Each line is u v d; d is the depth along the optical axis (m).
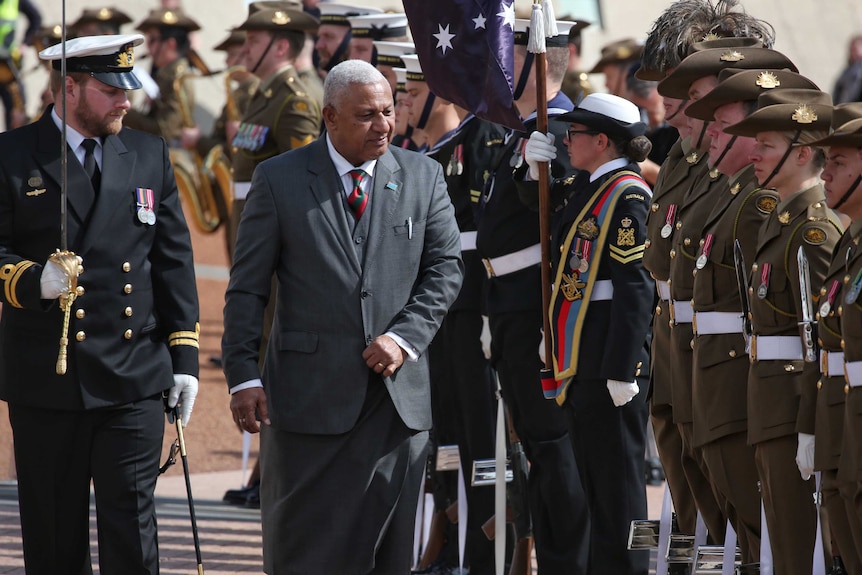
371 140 11.81
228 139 26.61
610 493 12.98
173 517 18.08
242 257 11.94
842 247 10.43
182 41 28.03
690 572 12.97
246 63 20.78
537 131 13.37
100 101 12.04
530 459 14.14
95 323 11.97
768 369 11.12
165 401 12.59
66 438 12.09
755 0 52.09
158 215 12.50
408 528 12.05
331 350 11.75
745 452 11.81
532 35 13.15
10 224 11.94
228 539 16.94
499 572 14.34
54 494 12.16
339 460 11.79
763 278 11.10
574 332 13.03
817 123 10.80
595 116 13.05
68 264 11.51
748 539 12.13
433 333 11.93
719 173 12.24
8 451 21.77
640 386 13.01
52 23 42.41
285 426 11.77
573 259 13.07
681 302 12.40
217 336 28.98
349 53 21.30
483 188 14.73
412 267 12.04
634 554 13.05
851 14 53.91
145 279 12.32
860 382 10.03
